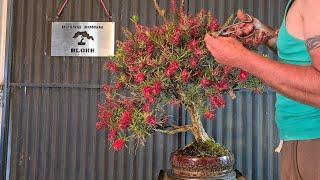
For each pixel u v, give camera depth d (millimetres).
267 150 2346
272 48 1409
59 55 2408
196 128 1498
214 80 1344
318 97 926
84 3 2410
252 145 2352
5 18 2420
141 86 1292
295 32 1040
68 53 2404
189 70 1324
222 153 1462
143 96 1320
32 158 2434
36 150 2436
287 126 1111
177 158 1441
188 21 1344
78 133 2416
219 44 1079
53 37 2414
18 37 2420
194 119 1483
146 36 1342
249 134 2354
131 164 2395
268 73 980
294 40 1043
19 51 2422
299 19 1030
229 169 1456
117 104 1407
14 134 2430
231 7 2367
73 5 2416
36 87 2422
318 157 1033
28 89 2422
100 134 2414
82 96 2414
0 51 2406
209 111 1401
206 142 1512
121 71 1430
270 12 2352
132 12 2391
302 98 956
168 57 1276
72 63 2412
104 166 2410
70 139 2428
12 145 2432
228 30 1339
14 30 2424
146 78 1302
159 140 2377
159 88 1259
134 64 1334
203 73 1337
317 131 1036
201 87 1329
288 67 963
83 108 2412
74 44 2404
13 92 2422
